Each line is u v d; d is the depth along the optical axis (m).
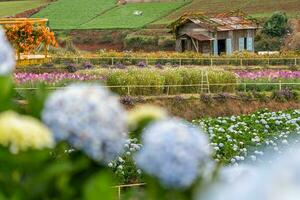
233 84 35.00
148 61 49.59
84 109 3.55
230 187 2.72
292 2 103.31
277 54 54.28
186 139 3.39
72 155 3.68
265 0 106.06
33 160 3.53
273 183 2.58
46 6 117.94
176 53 55.25
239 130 25.25
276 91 33.66
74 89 3.69
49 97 3.79
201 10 107.50
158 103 31.44
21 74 34.28
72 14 111.75
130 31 97.94
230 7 106.69
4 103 3.97
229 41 62.75
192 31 62.75
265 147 22.33
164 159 3.36
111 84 32.81
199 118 31.06
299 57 51.47
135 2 113.88
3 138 3.48
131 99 30.91
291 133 24.22
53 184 3.59
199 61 50.16
